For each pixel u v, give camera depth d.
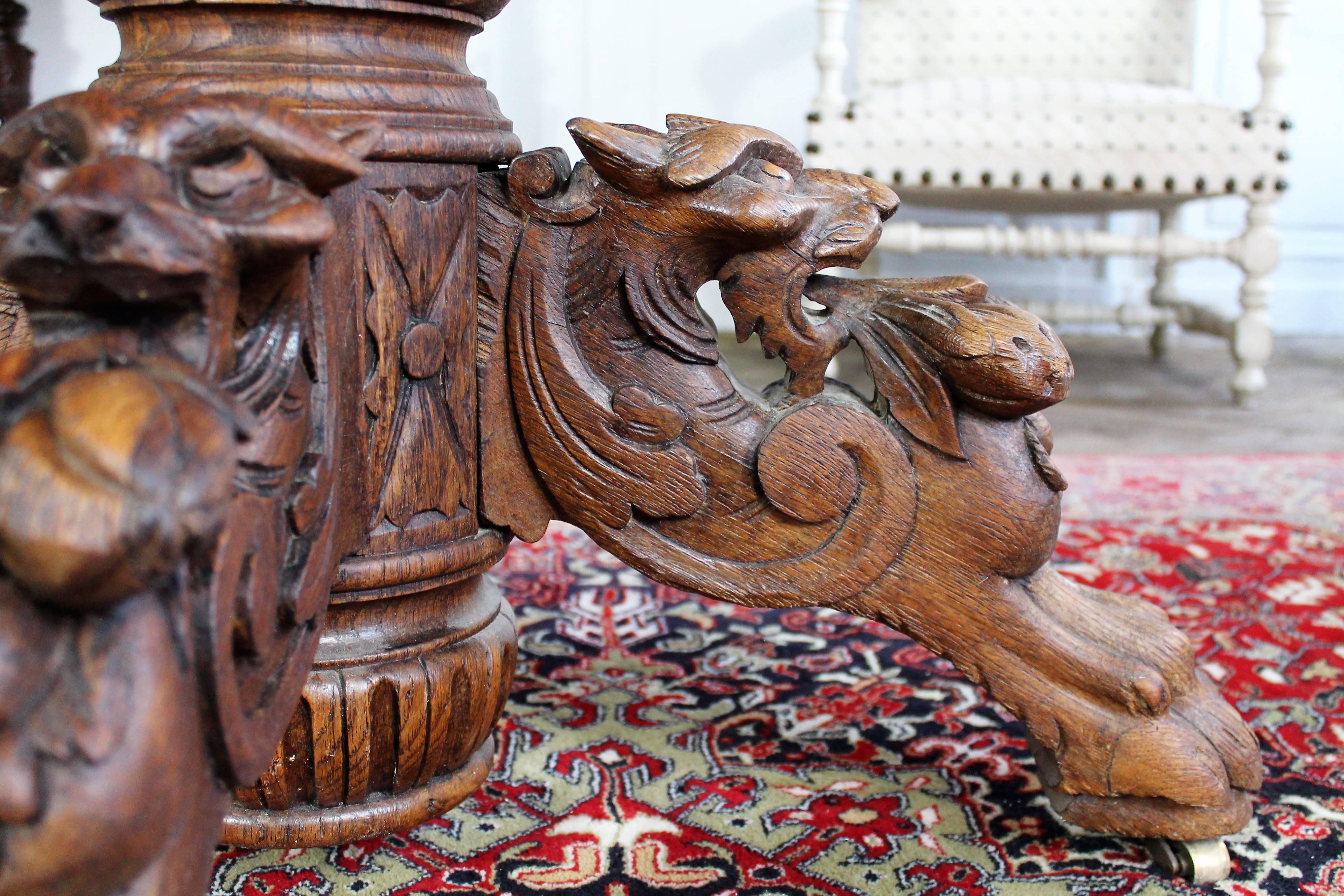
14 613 0.37
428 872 0.80
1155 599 1.39
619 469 0.79
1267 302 2.65
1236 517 1.75
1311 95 3.55
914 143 2.43
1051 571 0.85
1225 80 3.51
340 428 0.63
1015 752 1.00
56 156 0.48
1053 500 0.81
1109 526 1.70
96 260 0.43
